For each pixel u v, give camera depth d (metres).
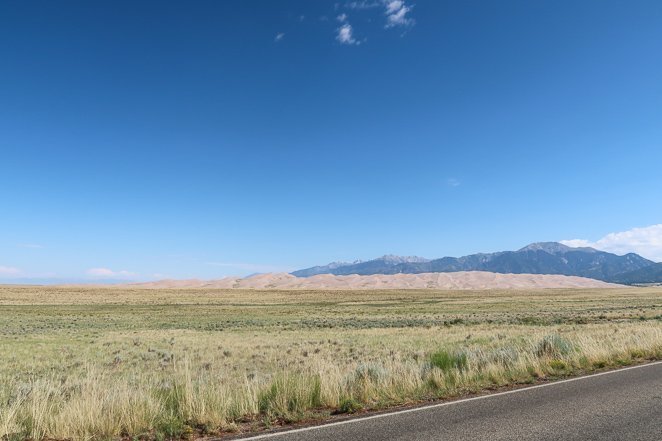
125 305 98.69
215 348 26.17
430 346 23.88
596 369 12.50
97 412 7.12
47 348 26.27
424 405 8.38
